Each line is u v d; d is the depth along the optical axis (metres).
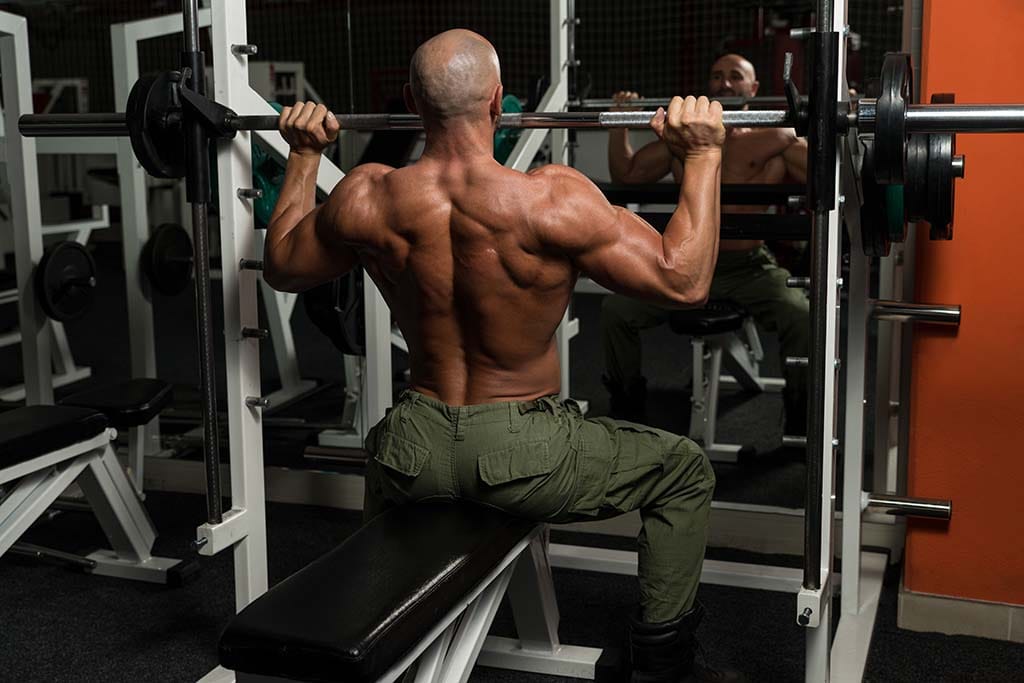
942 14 2.13
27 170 2.90
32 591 2.63
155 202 7.96
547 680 2.17
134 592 2.63
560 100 3.12
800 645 2.31
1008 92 2.12
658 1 7.54
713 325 3.34
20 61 2.87
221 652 1.43
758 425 3.85
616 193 2.74
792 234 2.32
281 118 1.93
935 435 2.32
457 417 1.77
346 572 1.56
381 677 1.42
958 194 2.21
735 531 2.85
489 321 1.74
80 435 2.38
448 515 1.77
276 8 8.52
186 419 3.91
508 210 1.67
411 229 1.72
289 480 3.29
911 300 2.36
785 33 6.14
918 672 2.19
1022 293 2.21
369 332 2.84
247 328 2.09
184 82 1.90
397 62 8.30
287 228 1.90
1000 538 2.31
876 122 1.57
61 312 2.99
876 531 2.73
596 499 1.85
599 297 6.77
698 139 1.72
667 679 1.96
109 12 8.56
